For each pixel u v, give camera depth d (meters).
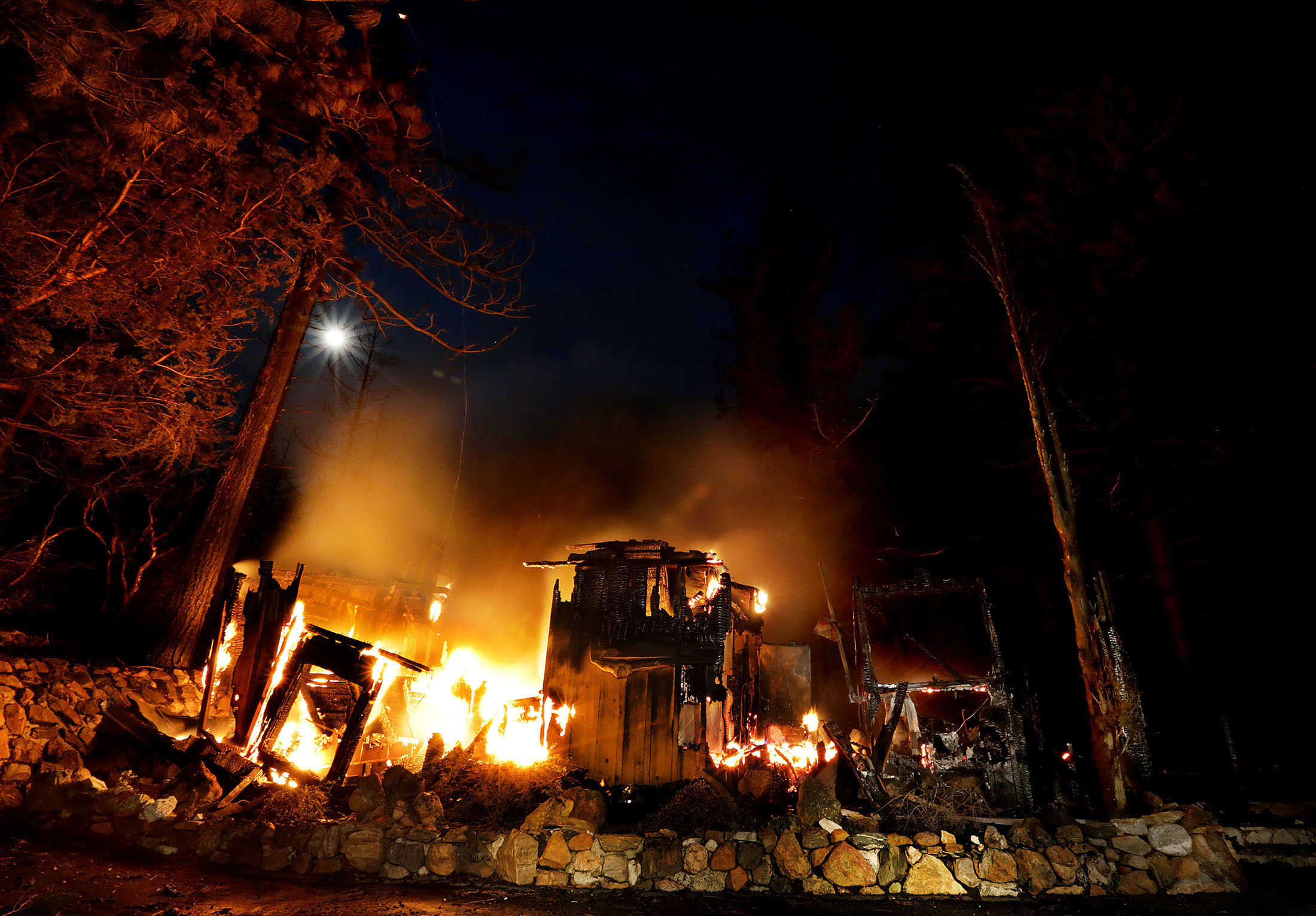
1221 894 7.05
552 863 7.14
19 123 7.49
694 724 10.23
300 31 9.59
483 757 9.12
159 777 8.74
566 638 11.09
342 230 14.14
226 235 9.12
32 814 7.80
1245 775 12.19
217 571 12.80
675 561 11.10
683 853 7.21
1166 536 15.55
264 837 7.45
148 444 9.83
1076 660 17.67
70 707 9.01
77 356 8.66
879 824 7.80
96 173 8.04
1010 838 7.44
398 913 6.12
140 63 7.65
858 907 6.62
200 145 8.44
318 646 9.49
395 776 8.22
